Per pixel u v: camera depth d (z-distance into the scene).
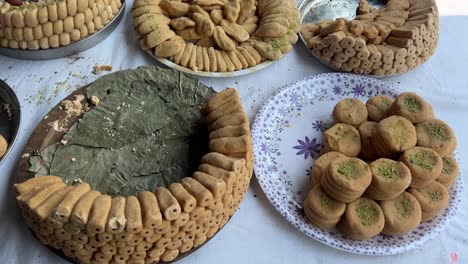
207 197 0.45
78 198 0.44
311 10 0.80
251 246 0.54
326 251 0.55
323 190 0.55
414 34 0.69
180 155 0.57
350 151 0.60
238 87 0.68
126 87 0.60
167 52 0.65
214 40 0.68
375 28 0.70
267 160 0.62
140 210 0.44
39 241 0.50
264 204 0.57
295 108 0.68
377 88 0.70
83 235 0.43
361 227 0.52
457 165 0.59
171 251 0.48
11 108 0.58
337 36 0.67
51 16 0.60
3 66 0.64
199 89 0.61
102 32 0.67
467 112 0.72
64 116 0.56
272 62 0.70
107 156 0.55
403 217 0.53
